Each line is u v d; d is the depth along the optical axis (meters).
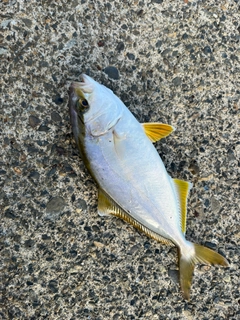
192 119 0.39
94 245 0.37
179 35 0.39
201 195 0.38
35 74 0.37
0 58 0.36
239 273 0.38
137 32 0.38
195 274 0.38
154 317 0.37
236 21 0.40
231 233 0.38
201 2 0.39
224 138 0.39
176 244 0.36
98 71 0.38
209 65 0.39
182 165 0.38
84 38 0.38
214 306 0.38
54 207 0.37
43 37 0.37
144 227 0.36
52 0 0.37
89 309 0.37
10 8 0.37
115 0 0.38
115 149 0.34
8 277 0.36
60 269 0.36
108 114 0.33
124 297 0.37
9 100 0.36
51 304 0.36
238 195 0.39
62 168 0.37
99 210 0.36
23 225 0.36
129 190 0.34
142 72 0.38
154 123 0.35
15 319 0.36
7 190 0.36
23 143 0.36
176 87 0.39
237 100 0.39
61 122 0.37
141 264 0.37
